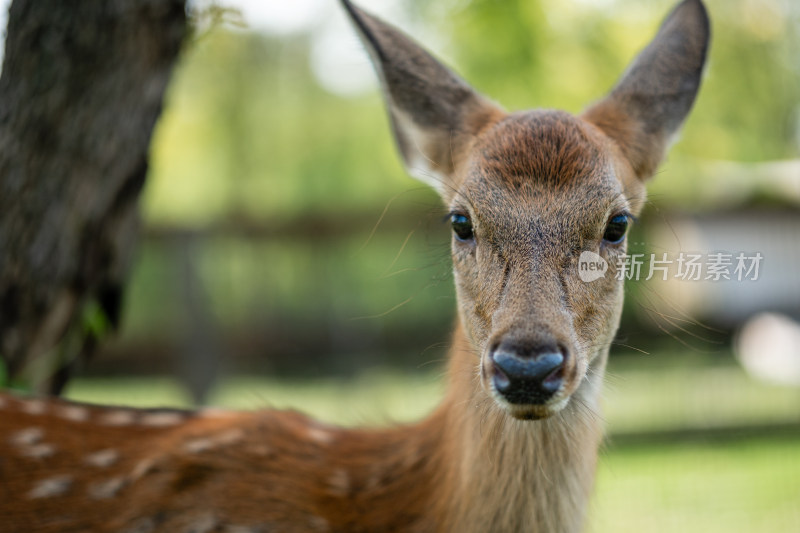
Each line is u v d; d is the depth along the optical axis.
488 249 5.53
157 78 8.05
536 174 5.58
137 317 21.75
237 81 29.44
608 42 21.31
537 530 5.74
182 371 19.64
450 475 5.87
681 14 6.87
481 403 5.69
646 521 12.26
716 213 23.39
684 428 17.09
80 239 8.04
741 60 23.81
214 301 21.45
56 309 8.11
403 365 22.02
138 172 8.27
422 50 6.79
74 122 7.69
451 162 6.52
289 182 29.72
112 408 7.16
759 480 14.10
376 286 21.98
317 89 30.12
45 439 6.69
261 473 6.34
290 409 7.12
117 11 7.60
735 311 23.94
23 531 6.28
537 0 21.19
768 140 25.56
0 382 7.72
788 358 21.67
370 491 6.22
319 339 22.08
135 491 6.32
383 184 28.78
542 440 5.70
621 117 6.43
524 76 20.84
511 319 5.06
